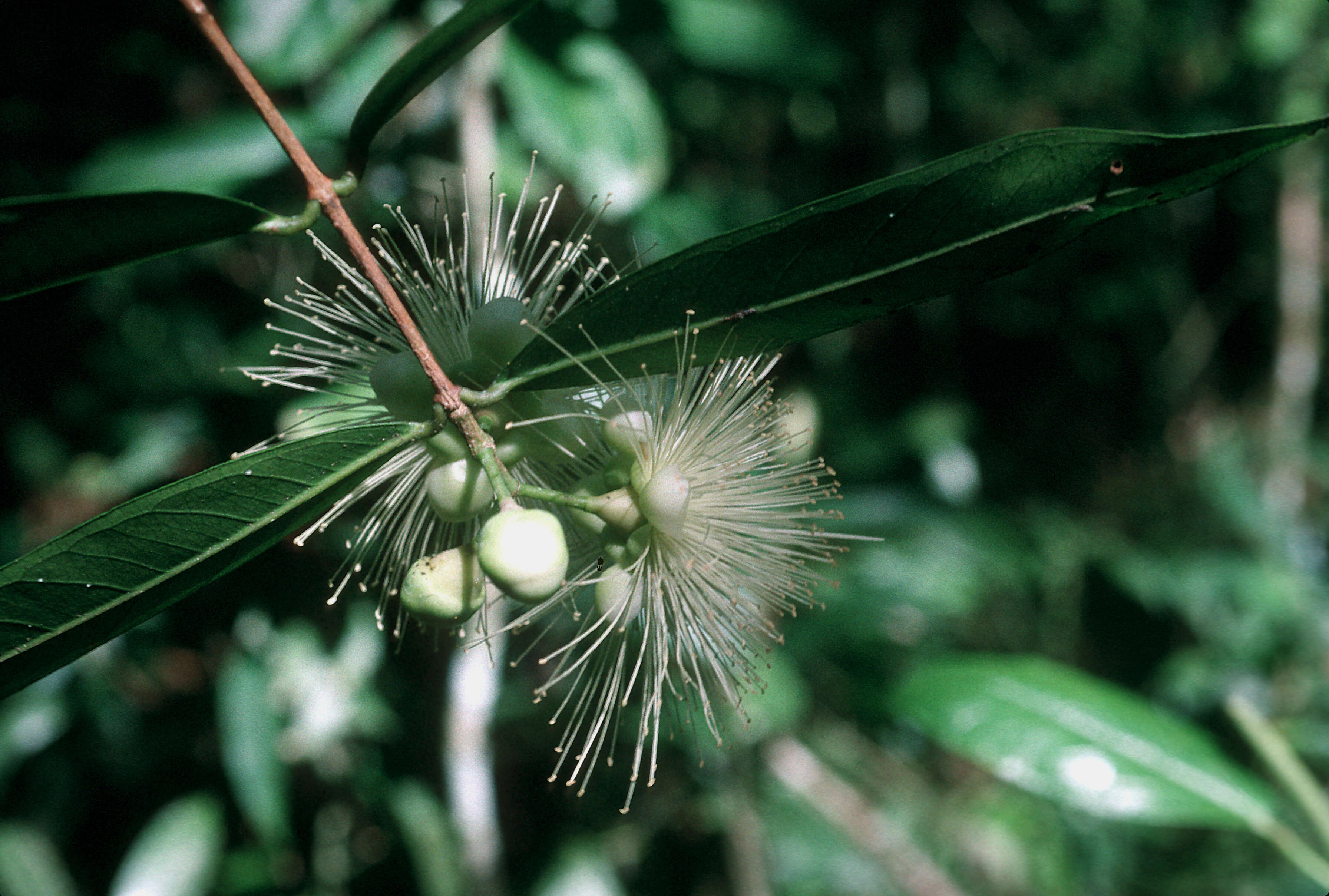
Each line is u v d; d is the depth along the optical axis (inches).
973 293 63.6
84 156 28.4
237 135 23.5
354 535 23.2
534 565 16.9
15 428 28.6
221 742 28.8
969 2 52.6
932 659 34.5
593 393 18.2
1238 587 46.5
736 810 33.4
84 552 16.6
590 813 31.9
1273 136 15.8
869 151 49.9
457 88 25.2
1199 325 72.1
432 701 28.1
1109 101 63.8
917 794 41.0
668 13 25.5
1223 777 20.9
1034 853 41.6
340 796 29.7
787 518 18.9
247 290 29.0
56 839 28.6
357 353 18.7
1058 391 67.1
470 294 18.6
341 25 22.8
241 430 25.5
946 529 36.8
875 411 49.3
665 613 18.9
